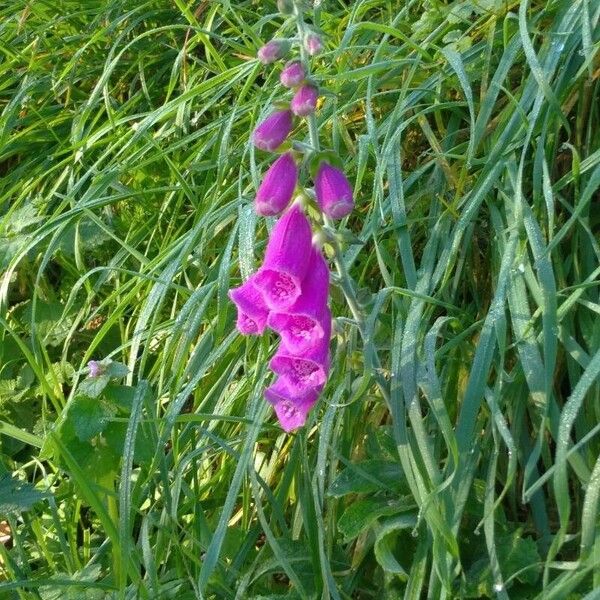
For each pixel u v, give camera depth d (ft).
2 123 2.83
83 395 1.90
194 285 2.41
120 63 2.97
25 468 2.39
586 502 1.42
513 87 2.21
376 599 1.70
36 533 2.00
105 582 1.89
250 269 1.94
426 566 1.64
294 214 1.42
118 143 2.49
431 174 2.14
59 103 2.96
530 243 1.75
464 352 1.86
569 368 1.76
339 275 1.58
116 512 1.92
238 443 2.04
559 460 1.42
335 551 1.82
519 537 1.57
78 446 1.91
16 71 3.18
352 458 1.92
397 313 1.85
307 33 1.41
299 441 1.92
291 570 1.66
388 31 2.08
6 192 2.86
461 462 1.57
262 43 2.39
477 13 2.25
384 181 2.25
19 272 2.65
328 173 1.38
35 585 1.72
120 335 2.51
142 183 2.66
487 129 2.08
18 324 2.62
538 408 1.64
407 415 1.85
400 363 1.67
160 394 2.03
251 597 1.76
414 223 2.09
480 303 2.00
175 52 2.95
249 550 1.88
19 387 2.48
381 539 1.57
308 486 1.82
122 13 3.00
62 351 2.55
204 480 2.11
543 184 1.89
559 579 1.43
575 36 2.02
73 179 2.65
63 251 2.59
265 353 1.97
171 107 2.41
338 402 1.82
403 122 2.07
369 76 2.11
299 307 1.40
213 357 1.95
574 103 2.10
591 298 1.80
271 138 1.40
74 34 3.13
